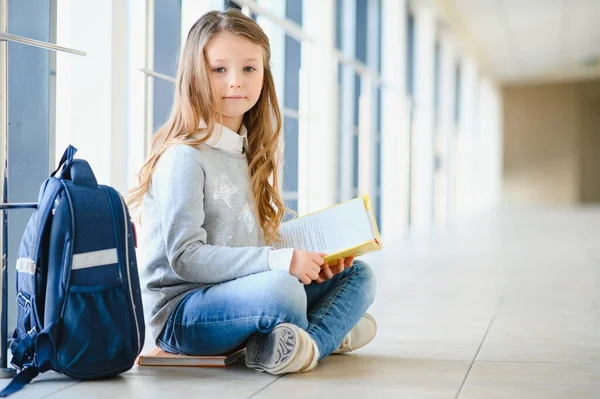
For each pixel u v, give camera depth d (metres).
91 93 2.37
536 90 19.50
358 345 2.15
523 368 1.99
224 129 1.93
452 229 9.28
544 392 1.71
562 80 19.11
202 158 1.88
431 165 9.40
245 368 1.91
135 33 2.72
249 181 2.00
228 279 1.83
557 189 19.44
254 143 2.06
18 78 2.25
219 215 1.90
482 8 10.76
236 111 1.94
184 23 3.17
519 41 13.43
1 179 1.88
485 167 17.23
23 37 2.13
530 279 4.29
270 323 1.78
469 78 13.41
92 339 1.71
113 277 1.73
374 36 7.58
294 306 1.78
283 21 4.53
